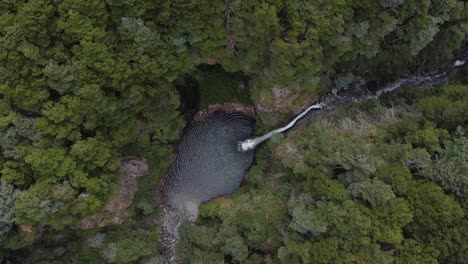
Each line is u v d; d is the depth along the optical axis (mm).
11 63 21141
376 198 21828
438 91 28844
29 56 21094
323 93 31062
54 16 21453
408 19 26703
